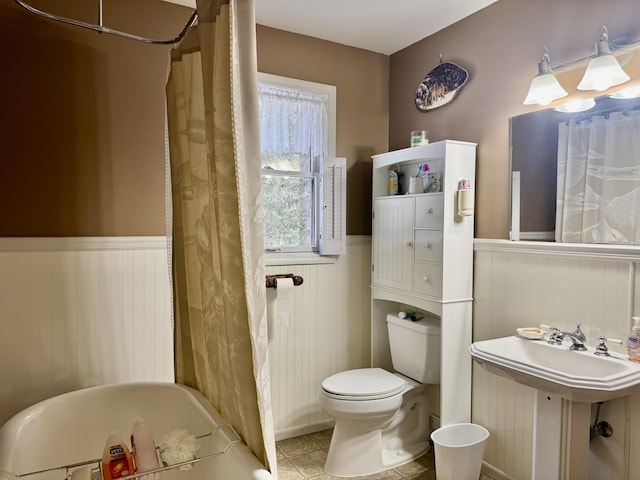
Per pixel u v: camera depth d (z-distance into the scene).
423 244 2.50
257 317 1.35
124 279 2.29
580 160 1.93
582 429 1.71
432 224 2.43
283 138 2.78
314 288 2.87
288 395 2.79
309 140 2.88
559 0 2.04
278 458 2.54
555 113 2.04
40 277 2.10
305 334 2.84
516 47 2.25
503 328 2.29
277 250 2.79
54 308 2.12
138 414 2.03
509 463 2.27
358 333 3.05
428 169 2.65
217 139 1.36
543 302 2.09
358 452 2.37
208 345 1.84
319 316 2.89
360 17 2.57
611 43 1.84
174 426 1.98
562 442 1.69
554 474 1.71
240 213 1.30
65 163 2.15
